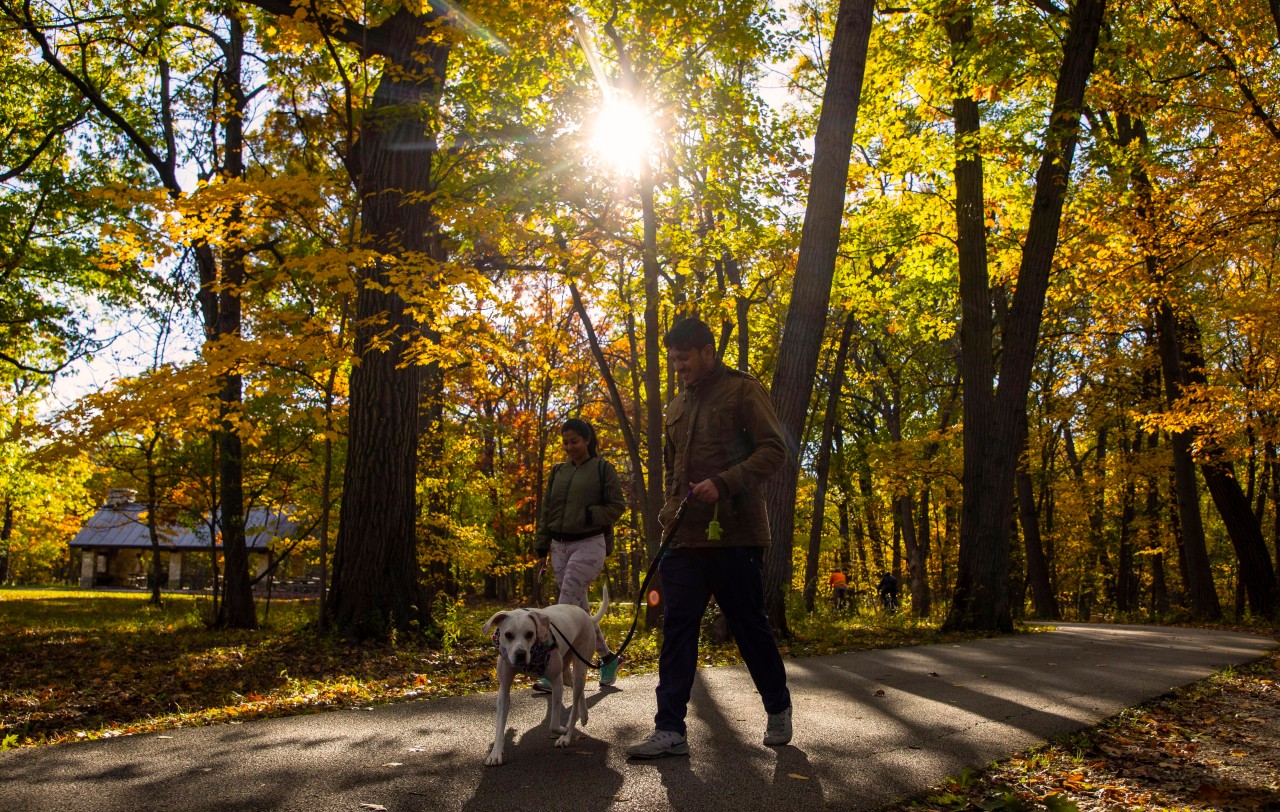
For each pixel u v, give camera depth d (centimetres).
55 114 1767
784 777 380
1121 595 3008
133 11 1422
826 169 1012
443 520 1906
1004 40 1307
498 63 1191
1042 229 1361
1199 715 605
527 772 381
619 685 638
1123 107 1381
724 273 1956
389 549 1013
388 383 1026
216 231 841
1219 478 1923
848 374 3234
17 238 1852
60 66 1384
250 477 1711
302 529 1880
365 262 796
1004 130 1727
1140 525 2733
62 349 1970
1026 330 1366
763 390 432
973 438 1402
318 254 789
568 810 327
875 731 486
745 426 428
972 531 1370
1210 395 1498
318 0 850
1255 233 1279
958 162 1472
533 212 1196
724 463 425
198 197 782
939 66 1412
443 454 1967
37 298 1914
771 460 408
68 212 1884
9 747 466
